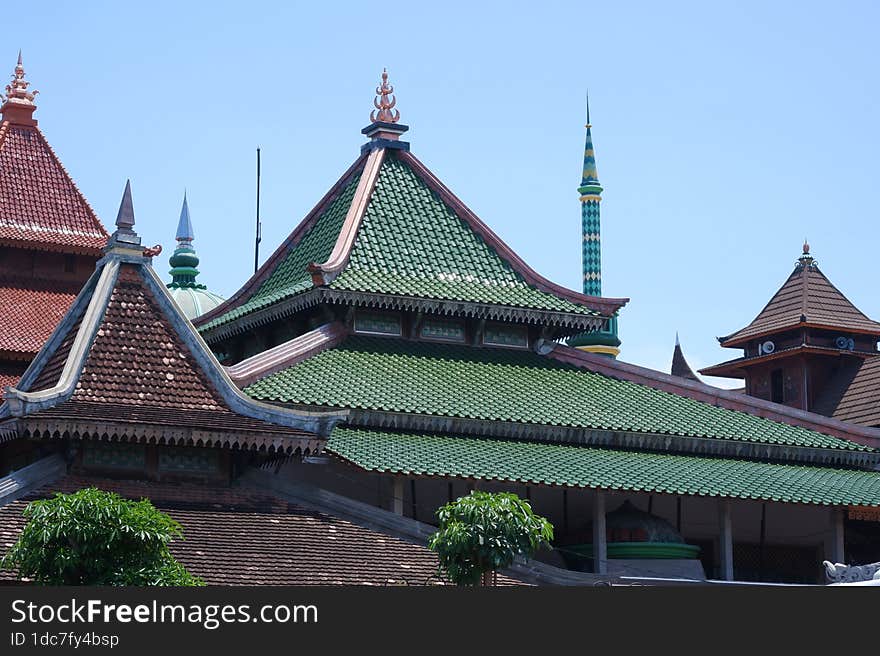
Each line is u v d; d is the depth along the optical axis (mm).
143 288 42281
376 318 52656
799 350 71812
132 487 39438
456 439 47594
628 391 53500
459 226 56562
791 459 53000
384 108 58500
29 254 60625
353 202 55531
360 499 46938
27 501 37594
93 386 39844
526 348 54875
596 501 47094
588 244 80812
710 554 52438
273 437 40344
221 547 37625
